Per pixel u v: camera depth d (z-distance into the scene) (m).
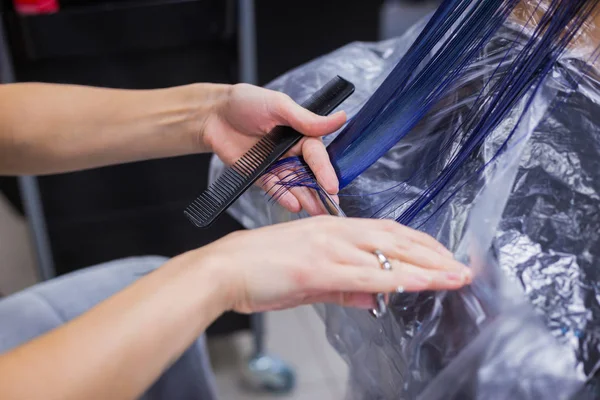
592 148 0.47
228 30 1.03
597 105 0.47
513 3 0.48
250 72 1.06
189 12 1.00
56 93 0.71
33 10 0.95
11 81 0.98
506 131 0.48
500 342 0.42
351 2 1.19
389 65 0.63
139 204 1.16
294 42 1.21
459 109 0.51
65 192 1.11
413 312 0.46
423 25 0.62
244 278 0.45
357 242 0.45
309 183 0.57
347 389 0.59
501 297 0.43
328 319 0.58
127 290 0.44
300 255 0.45
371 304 0.48
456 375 0.43
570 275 0.43
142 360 0.42
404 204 0.52
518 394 0.40
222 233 1.23
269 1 1.14
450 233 0.47
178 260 0.46
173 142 0.71
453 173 0.49
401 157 0.54
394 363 0.48
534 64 0.46
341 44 1.24
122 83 1.05
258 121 0.63
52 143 0.70
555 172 0.47
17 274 1.64
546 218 0.46
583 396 0.39
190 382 0.75
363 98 0.63
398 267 0.44
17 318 0.71
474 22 0.50
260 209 0.65
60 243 1.16
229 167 0.62
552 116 0.48
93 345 0.41
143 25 0.99
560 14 0.45
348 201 0.55
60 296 0.74
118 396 0.42
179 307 0.43
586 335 0.41
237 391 1.36
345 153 0.58
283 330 1.48
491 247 0.45
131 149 0.71
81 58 1.01
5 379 0.40
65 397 0.40
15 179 1.68
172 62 1.05
